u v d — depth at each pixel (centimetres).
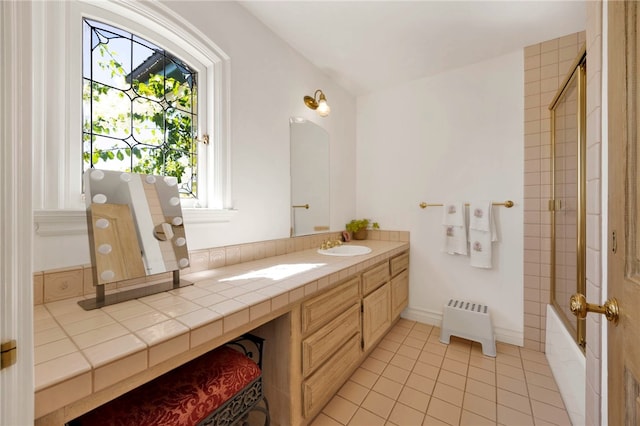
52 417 53
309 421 129
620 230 54
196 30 133
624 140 52
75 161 100
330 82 242
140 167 123
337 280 138
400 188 257
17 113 36
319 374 127
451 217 226
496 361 182
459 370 172
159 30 125
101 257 90
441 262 236
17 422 36
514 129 203
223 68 148
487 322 192
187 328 73
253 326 94
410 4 154
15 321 36
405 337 217
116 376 59
